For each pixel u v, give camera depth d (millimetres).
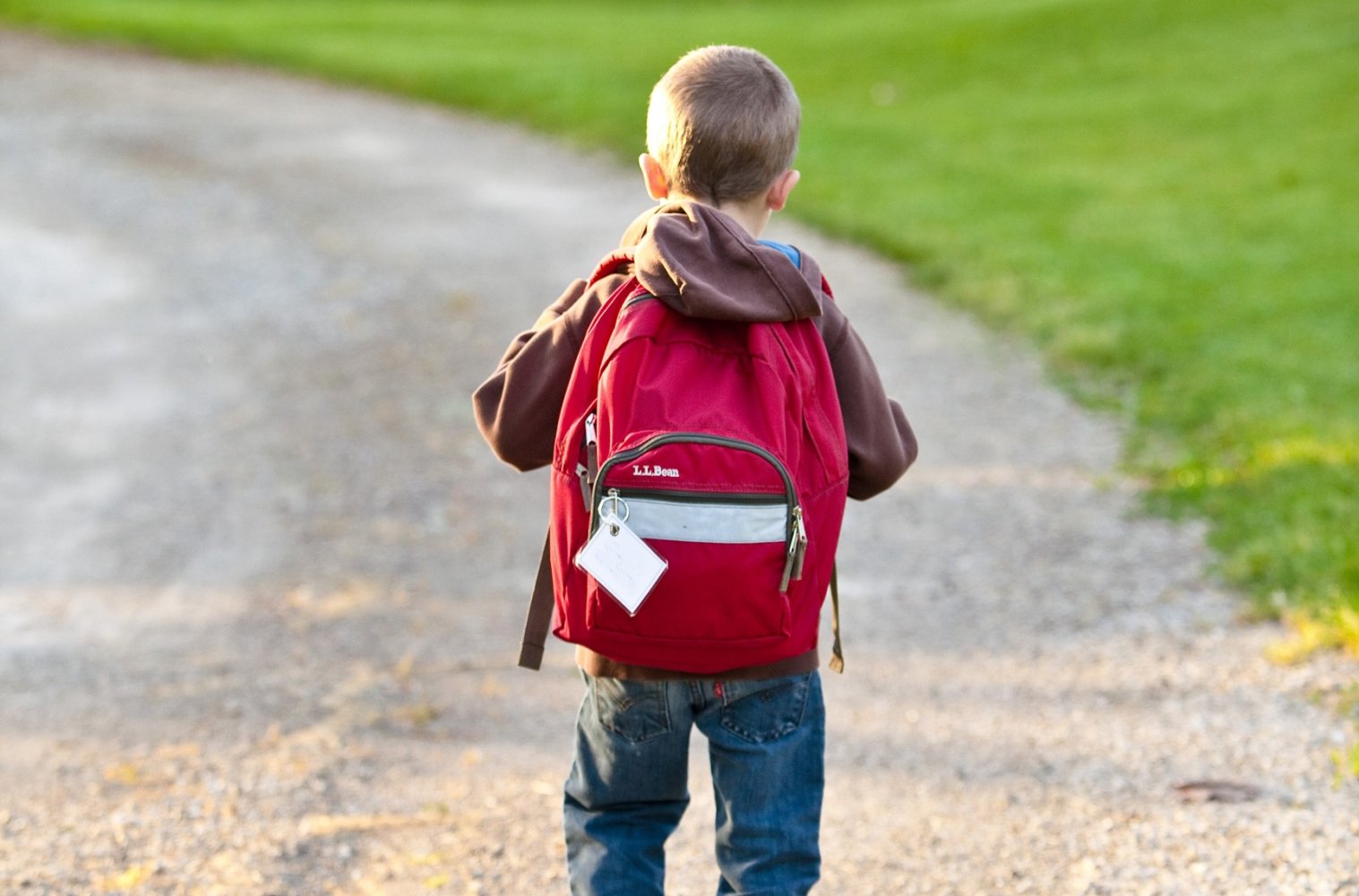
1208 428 5863
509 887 2811
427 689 3873
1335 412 5812
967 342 7656
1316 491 4840
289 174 12688
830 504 1938
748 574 1818
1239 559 4363
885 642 4156
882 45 20016
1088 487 5422
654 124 2111
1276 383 6316
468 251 10125
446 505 5586
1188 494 5121
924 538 5027
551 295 8953
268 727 3631
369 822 3090
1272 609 3982
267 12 23594
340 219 11141
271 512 5613
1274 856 2766
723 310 1863
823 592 1970
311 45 19141
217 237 10656
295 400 7117
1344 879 2658
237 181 12406
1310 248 9172
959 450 5996
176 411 7082
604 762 2045
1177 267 8773
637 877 2057
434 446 6320
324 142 14078
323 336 8211
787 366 1896
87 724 3719
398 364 7625
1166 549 4668
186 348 8148
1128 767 3229
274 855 2939
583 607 1907
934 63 18688
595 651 1937
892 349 7590
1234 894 2650
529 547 5117
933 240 9773
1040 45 19016
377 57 18016
